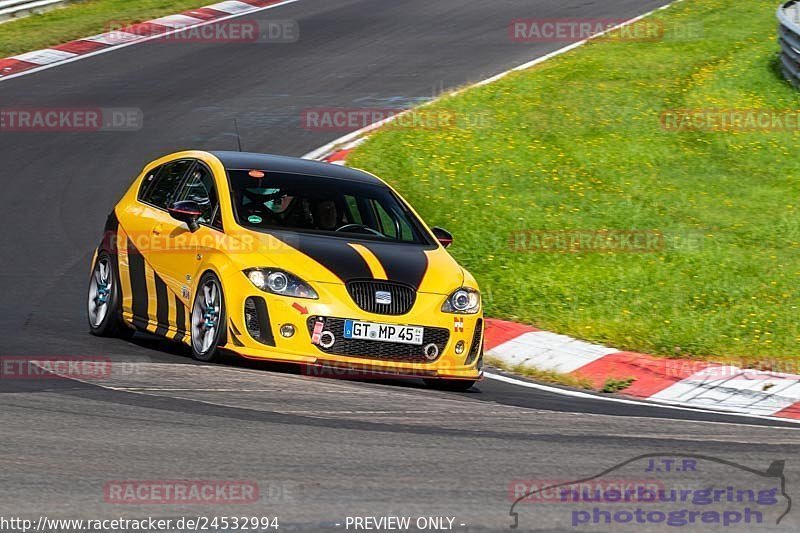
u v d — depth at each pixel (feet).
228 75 237.25
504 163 177.88
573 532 53.06
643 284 133.69
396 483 60.39
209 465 62.39
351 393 85.35
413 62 248.32
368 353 90.99
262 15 294.46
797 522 55.83
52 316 116.67
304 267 92.02
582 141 190.19
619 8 299.79
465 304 95.09
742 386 104.63
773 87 219.61
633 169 179.22
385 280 92.79
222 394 81.15
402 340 91.30
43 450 63.98
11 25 279.90
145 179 112.57
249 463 63.05
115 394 79.41
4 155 185.16
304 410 77.41
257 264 92.12
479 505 56.90
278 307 89.97
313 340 89.86
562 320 122.72
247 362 95.14
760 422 92.53
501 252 144.15
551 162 179.83
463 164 176.76
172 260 100.22
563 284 133.49
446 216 155.84
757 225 157.38
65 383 82.58
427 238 104.17
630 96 214.28
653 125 199.21
